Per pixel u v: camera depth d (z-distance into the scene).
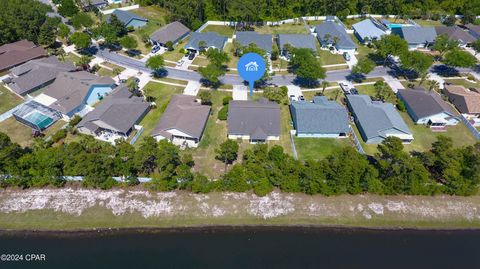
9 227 61.44
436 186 66.50
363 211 64.69
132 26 131.50
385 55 105.12
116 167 67.19
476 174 65.00
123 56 113.56
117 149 68.69
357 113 84.00
